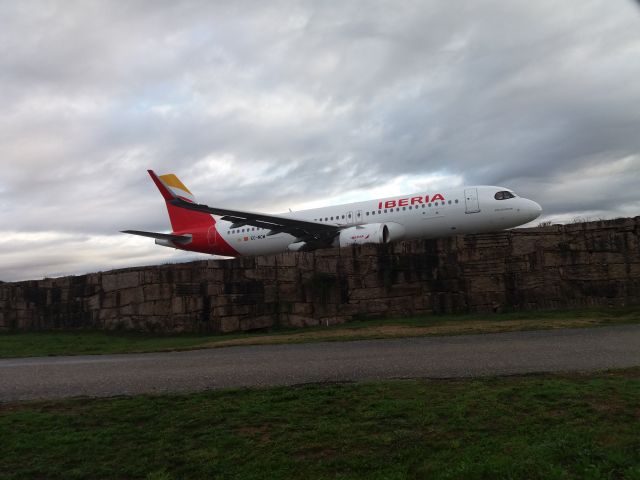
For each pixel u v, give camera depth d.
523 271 23.64
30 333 29.09
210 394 9.68
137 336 25.58
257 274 25.36
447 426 7.29
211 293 25.20
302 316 25.05
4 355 19.16
